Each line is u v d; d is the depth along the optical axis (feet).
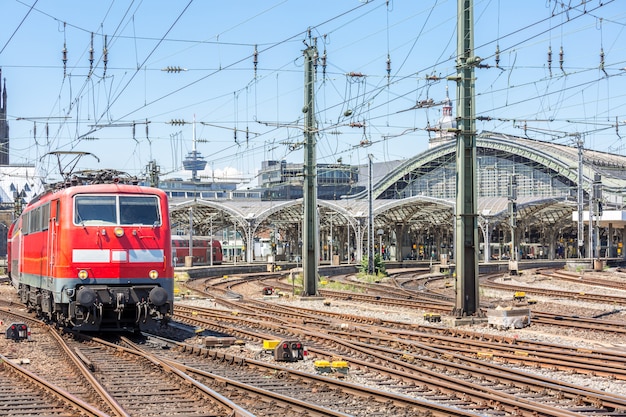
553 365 54.60
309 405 39.68
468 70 85.71
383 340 68.28
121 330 76.59
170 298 74.02
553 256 334.24
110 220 73.05
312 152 124.88
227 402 39.91
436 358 58.75
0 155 494.18
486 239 269.85
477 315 86.58
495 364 54.85
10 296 137.28
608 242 295.89
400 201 260.21
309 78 122.52
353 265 233.76
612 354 58.44
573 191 320.29
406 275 210.59
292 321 88.84
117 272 72.38
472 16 85.46
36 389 46.47
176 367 52.60
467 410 40.45
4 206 387.75
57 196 74.43
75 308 71.20
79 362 53.47
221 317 92.22
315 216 124.98
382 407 41.57
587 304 111.45
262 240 416.26
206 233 331.77
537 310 94.68
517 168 347.56
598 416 38.88
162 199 75.41
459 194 86.89
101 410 40.37
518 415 39.04
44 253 78.89
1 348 65.57
